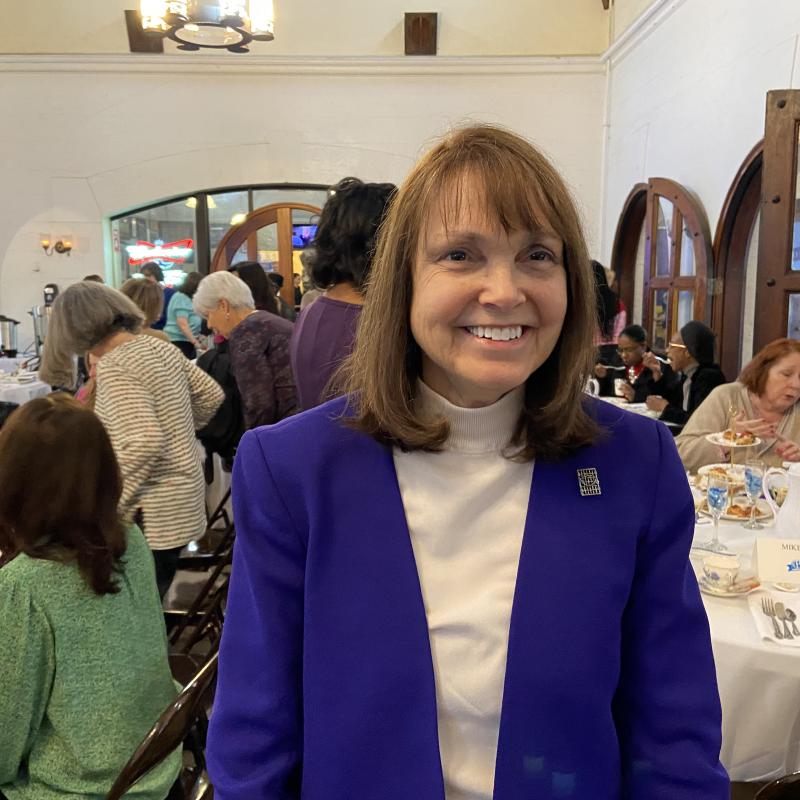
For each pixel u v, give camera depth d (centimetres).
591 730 73
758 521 193
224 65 719
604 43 696
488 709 74
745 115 414
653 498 78
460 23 705
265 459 77
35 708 119
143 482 202
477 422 78
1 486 121
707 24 464
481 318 71
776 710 132
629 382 420
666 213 509
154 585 138
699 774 76
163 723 106
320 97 724
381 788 72
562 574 74
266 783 74
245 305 282
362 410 79
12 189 736
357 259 148
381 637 73
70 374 218
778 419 243
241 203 761
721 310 437
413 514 77
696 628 79
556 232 71
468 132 74
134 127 730
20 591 117
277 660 76
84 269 748
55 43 717
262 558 77
